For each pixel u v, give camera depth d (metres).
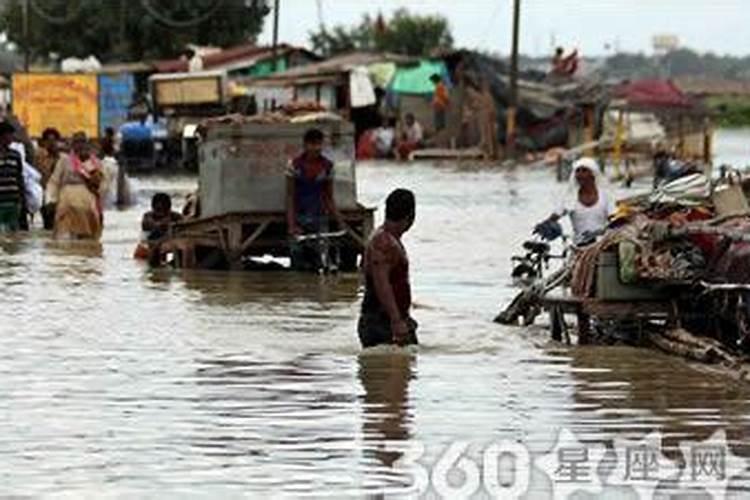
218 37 158.88
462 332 31.17
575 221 35.31
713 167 86.00
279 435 21.95
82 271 41.88
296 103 46.16
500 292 38.12
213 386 25.34
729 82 181.50
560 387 25.41
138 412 23.41
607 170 99.00
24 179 53.62
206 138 42.50
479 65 121.94
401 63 125.25
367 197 74.00
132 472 20.05
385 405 23.92
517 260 40.72
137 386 25.36
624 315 29.25
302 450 21.12
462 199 73.00
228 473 20.00
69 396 24.58
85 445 21.42
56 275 40.91
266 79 121.00
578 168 35.25
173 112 97.88
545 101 120.81
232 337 30.44
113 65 137.88
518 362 27.72
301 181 41.22
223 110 97.38
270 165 41.91
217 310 34.34
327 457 20.78
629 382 25.88
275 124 42.00
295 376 26.23
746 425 22.62
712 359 27.56
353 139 42.19
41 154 60.28
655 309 29.31
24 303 35.22
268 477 19.81
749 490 19.23
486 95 119.69
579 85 119.69
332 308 34.81
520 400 24.33
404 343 28.77
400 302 28.80
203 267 42.81
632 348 29.33
